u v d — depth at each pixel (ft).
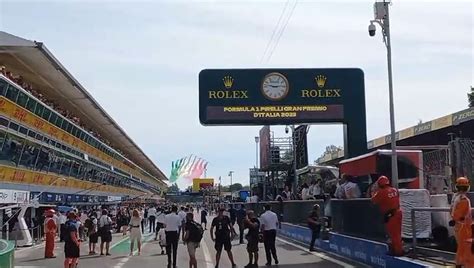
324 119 100.22
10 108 94.53
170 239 59.16
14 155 101.45
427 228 53.83
